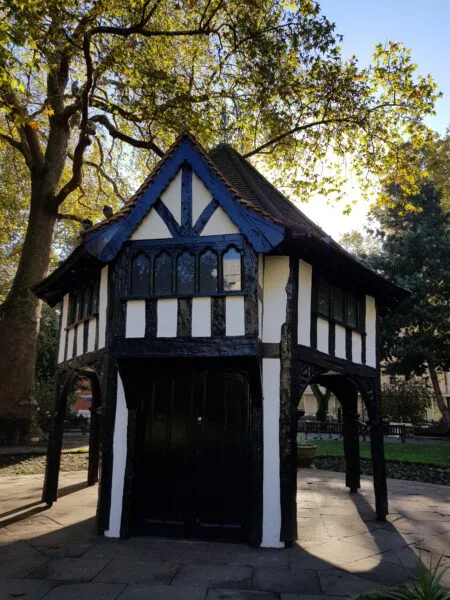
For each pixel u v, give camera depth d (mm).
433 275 26000
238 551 6555
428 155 25125
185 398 7465
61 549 6582
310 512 8797
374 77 15492
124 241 7605
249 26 13844
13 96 15523
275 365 7254
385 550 6609
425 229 26953
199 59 17344
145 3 13430
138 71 14320
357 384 9141
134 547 6695
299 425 28578
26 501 9531
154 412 7516
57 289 10406
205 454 7266
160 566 5945
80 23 12742
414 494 10570
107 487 7355
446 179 28188
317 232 8211
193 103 15633
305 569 5863
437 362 25797
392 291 9812
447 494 10617
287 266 7555
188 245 7418
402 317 25531
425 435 26469
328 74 14984
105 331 7910
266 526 6812
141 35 14875
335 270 8609
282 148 18078
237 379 7359
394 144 16469
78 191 23703
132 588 5238
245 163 10883
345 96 15406
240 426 7230
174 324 7227
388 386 31578
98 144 21375
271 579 5531
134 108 15695
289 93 15312
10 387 16391
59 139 18703
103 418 7582
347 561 6156
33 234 17969
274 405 7152
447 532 7539
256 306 7004
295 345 7332
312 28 13719
